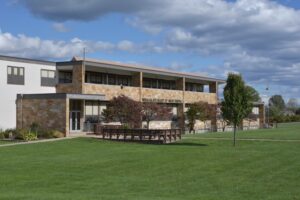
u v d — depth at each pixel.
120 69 57.22
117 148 33.75
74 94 47.53
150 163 24.61
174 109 68.56
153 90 62.47
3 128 47.59
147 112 52.12
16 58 49.00
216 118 67.94
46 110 47.41
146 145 36.62
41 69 51.38
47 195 15.13
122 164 24.20
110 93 54.91
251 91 37.53
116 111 50.03
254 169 22.44
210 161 25.50
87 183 18.42
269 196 15.79
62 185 17.91
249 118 77.19
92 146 35.34
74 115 51.75
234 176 20.34
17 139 41.75
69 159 26.42
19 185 17.86
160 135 39.44
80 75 51.34
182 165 23.84
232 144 37.00
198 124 68.88
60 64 52.59
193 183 18.53
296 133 53.53
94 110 54.59
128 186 17.78
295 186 17.84
